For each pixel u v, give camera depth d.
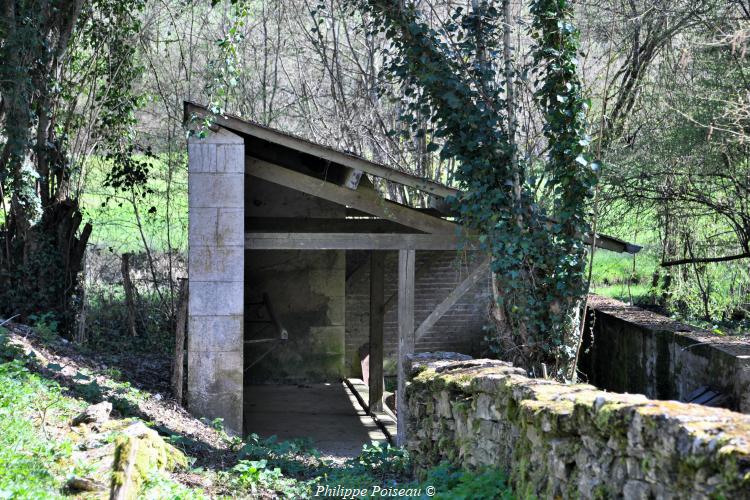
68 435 7.31
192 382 11.48
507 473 5.80
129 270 16.95
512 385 5.70
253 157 11.66
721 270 15.70
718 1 14.10
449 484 6.59
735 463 3.09
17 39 12.89
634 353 11.81
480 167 10.82
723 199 14.48
